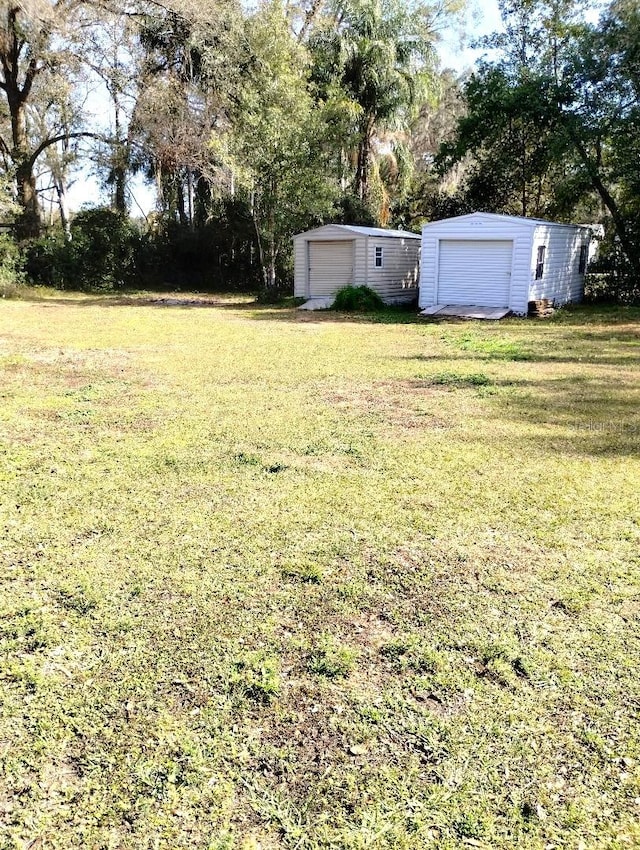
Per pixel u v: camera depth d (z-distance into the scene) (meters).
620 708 2.24
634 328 12.97
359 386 7.48
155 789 1.92
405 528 3.63
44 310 16.61
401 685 2.37
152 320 14.62
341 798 1.89
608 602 2.90
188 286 25.09
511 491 4.19
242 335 12.03
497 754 2.04
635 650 2.56
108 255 23.28
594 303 18.39
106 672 2.43
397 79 22.53
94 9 19.06
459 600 2.91
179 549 3.38
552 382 7.71
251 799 1.88
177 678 2.39
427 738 2.11
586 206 20.11
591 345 10.77
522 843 1.75
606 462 4.77
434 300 16.48
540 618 2.78
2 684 2.36
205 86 21.19
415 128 31.08
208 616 2.78
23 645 2.59
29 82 21.52
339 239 17.86
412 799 1.88
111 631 2.67
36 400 6.70
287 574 3.13
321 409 6.36
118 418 6.00
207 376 8.07
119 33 20.06
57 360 9.23
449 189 26.45
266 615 2.80
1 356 9.48
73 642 2.60
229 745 2.08
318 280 19.05
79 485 4.29
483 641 2.62
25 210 21.92
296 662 2.49
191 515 3.80
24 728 2.15
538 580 3.09
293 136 17.98
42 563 3.24
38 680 2.38
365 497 4.07
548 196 20.59
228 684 2.36
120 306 18.20
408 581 3.07
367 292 17.27
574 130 17.03
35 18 18.30
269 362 9.07
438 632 2.68
